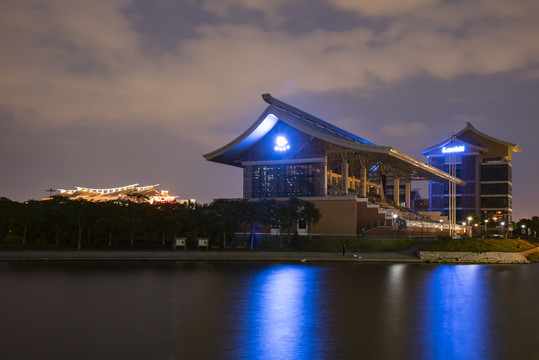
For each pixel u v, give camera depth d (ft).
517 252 290.35
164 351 79.82
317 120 360.89
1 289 141.90
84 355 77.66
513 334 93.97
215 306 118.11
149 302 122.52
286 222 297.12
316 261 248.32
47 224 275.18
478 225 572.10
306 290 144.66
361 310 115.24
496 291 150.92
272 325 98.37
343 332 93.35
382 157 366.84
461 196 651.66
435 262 262.26
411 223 354.13
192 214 290.15
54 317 104.68
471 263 263.49
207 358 76.33
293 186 367.04
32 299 126.11
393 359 77.15
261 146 381.40
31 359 75.72
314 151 363.35
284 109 361.92
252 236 299.99
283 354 78.74
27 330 93.40
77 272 185.78
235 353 79.05
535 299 136.46
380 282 165.99
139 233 282.77
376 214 341.82
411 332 94.12
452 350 82.53
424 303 126.21
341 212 334.03
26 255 236.84
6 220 286.25
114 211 278.67
